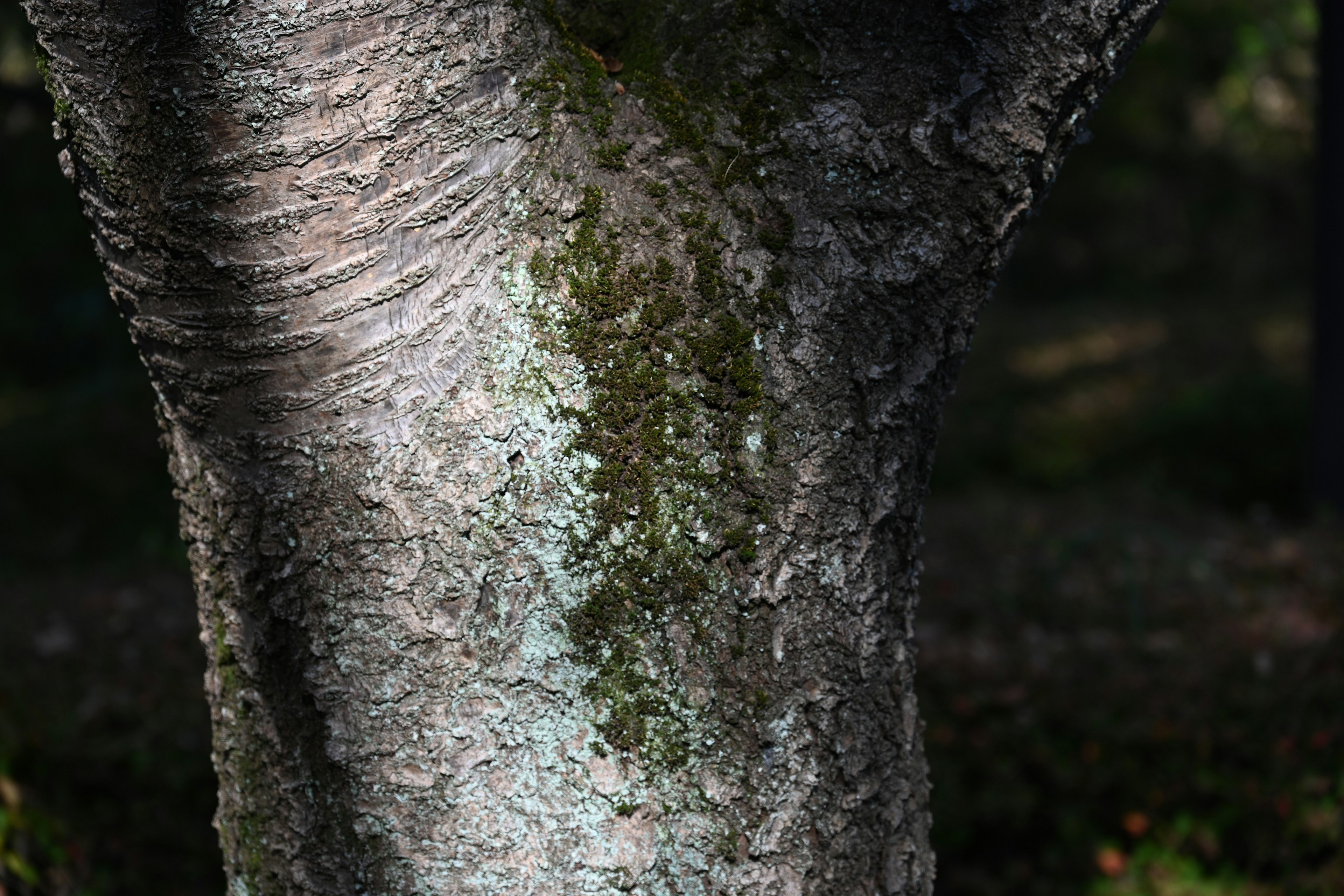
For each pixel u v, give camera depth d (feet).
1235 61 31.12
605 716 5.57
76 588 15.72
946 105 5.56
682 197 5.56
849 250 5.58
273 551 5.59
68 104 5.49
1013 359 33.91
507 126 5.51
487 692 5.55
